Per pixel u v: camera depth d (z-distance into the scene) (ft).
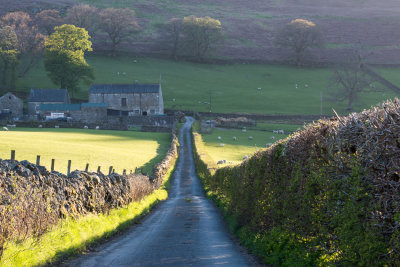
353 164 19.30
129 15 580.30
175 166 174.09
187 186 124.77
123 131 285.64
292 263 24.29
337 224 20.97
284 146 31.40
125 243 36.01
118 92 360.07
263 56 607.78
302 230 25.98
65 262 27.61
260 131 307.17
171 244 35.14
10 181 29.07
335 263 20.24
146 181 82.48
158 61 567.18
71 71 380.58
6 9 631.97
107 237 39.34
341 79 376.89
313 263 22.44
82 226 37.14
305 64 577.02
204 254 30.27
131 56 568.41
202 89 472.85
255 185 40.22
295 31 572.92
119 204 55.36
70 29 382.42
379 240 16.78
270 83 507.30
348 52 595.47
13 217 26.81
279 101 426.51
